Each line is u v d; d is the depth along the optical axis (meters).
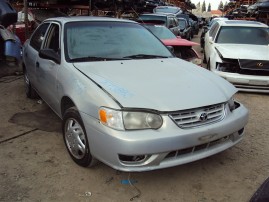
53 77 4.05
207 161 3.82
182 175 3.51
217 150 3.33
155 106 2.99
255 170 3.67
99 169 3.55
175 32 11.78
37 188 3.20
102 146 3.04
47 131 4.52
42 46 4.74
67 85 3.63
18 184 3.25
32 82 5.28
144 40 4.60
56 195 3.10
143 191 3.21
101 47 4.17
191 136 3.02
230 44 7.91
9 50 6.68
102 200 3.05
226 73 6.79
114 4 12.14
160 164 3.02
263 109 5.97
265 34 8.25
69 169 3.54
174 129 2.98
